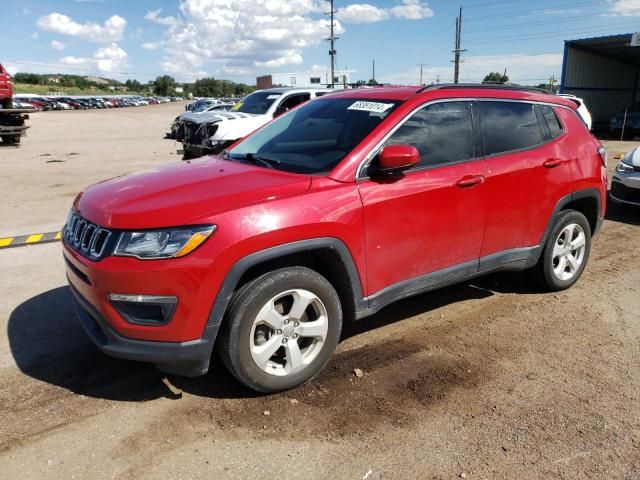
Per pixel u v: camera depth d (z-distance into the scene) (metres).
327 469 2.57
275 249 2.90
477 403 3.11
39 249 5.98
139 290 2.71
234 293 2.92
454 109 3.80
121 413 2.99
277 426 2.88
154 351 2.80
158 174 3.49
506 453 2.69
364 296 3.38
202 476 2.51
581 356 3.67
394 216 3.37
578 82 28.33
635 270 5.43
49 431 2.82
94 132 27.02
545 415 3.00
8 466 2.56
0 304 4.45
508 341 3.88
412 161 3.19
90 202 3.16
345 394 3.19
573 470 2.58
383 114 3.56
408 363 3.55
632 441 2.79
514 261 4.25
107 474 2.52
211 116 11.08
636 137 23.75
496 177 3.89
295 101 11.55
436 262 3.71
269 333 3.09
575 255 4.84
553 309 4.44
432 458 2.65
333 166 3.29
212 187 3.08
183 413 2.99
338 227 3.10
